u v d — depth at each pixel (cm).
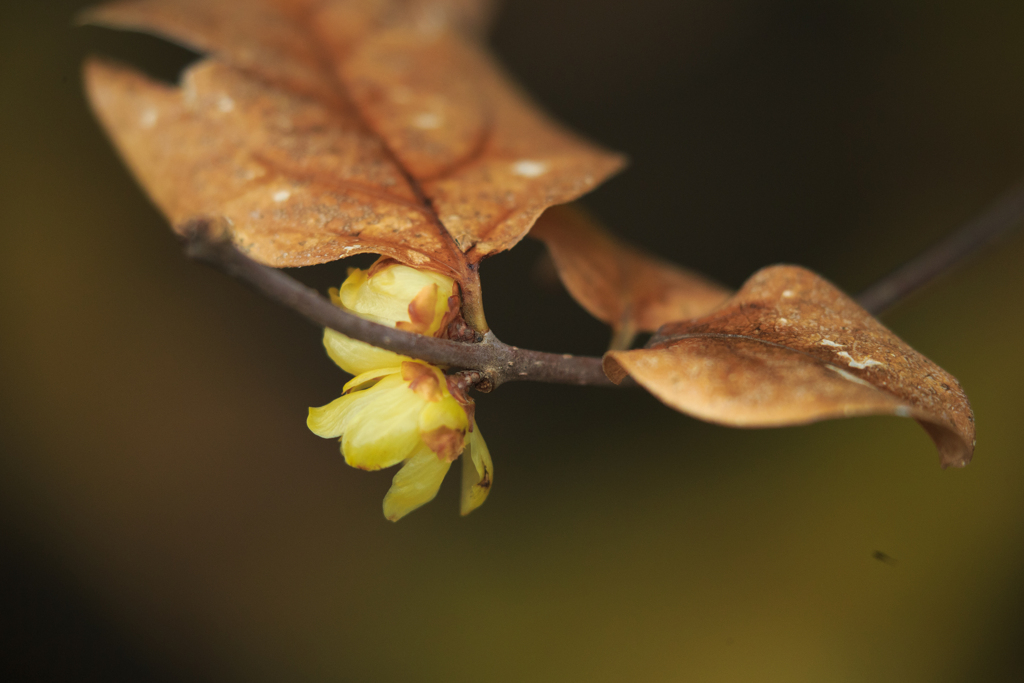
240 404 56
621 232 62
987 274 52
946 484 47
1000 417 48
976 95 61
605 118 66
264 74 33
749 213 63
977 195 59
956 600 45
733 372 28
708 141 65
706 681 45
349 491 55
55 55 58
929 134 62
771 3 67
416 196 31
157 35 59
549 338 56
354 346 29
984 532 46
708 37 67
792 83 65
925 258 37
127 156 32
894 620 45
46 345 54
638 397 54
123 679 50
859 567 46
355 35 35
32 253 55
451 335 30
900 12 64
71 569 52
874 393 28
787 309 30
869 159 63
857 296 36
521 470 53
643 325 33
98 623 51
